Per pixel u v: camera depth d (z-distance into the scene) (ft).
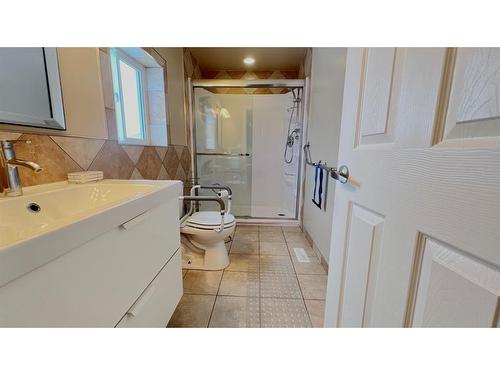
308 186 7.76
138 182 3.27
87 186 2.96
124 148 4.36
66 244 1.44
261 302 4.52
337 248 2.75
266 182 10.85
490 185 1.04
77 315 1.59
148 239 2.56
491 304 1.05
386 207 1.81
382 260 1.87
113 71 4.48
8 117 2.38
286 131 10.27
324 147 6.06
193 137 8.27
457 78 1.23
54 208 2.51
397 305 1.68
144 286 2.50
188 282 5.18
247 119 10.07
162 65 5.85
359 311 2.22
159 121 6.10
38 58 2.67
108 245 1.87
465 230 1.16
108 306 1.91
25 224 2.17
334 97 5.33
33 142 2.64
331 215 5.43
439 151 1.30
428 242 1.41
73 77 3.16
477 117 1.11
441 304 1.32
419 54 1.47
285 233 8.24
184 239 5.89
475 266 1.12
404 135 1.60
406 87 1.59
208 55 8.45
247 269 5.76
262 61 9.07
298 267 5.89
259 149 10.54
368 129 2.10
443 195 1.28
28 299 1.26
